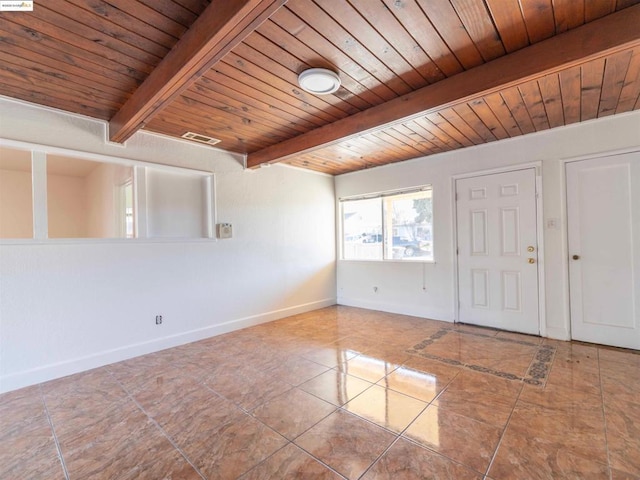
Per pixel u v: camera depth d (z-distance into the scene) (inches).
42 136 103.3
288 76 86.1
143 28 67.0
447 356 116.5
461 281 160.6
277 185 179.0
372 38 70.6
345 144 146.0
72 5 59.5
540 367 104.5
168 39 70.9
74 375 105.6
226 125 121.2
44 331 102.6
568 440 67.7
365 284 201.9
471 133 133.9
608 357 111.4
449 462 62.1
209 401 87.0
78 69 82.1
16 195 170.7
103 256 115.6
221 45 63.3
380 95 97.6
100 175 166.1
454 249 162.1
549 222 133.9
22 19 62.7
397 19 64.7
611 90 96.3
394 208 190.7
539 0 60.8
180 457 65.0
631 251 117.6
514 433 70.5
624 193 118.3
